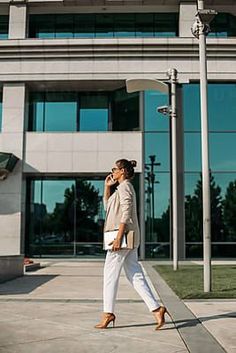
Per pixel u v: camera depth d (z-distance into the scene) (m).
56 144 26.23
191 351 5.37
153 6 27.44
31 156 26.23
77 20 28.36
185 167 25.75
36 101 28.05
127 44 26.20
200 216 25.45
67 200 27.06
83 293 10.91
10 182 25.97
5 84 26.72
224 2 27.14
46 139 26.30
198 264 21.44
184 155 25.81
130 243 6.44
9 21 27.61
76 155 26.11
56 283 13.31
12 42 26.45
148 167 25.75
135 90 19.22
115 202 6.59
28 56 26.58
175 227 18.16
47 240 26.89
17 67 26.61
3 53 26.62
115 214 6.56
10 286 12.48
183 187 25.59
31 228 27.02
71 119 27.88
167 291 11.20
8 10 28.12
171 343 5.76
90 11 28.16
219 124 26.17
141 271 6.69
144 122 26.05
